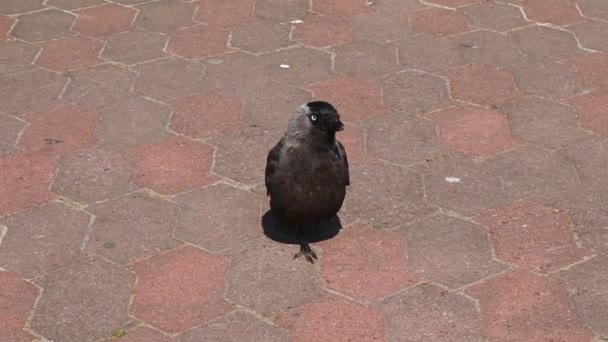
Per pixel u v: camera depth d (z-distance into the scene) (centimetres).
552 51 1069
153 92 980
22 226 771
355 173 845
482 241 755
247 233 768
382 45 1080
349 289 703
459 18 1144
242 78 1009
